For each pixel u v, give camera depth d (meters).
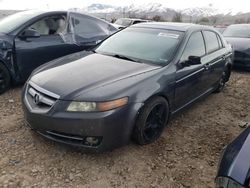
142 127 3.82
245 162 2.27
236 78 8.16
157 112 4.09
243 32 10.12
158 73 4.04
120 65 4.19
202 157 4.01
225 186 2.25
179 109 4.64
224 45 6.22
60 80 3.72
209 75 5.39
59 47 6.06
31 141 4.00
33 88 3.84
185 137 4.49
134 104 3.58
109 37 5.32
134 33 5.09
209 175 3.66
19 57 5.56
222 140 4.52
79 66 4.14
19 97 5.46
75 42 6.32
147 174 3.55
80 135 3.41
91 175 3.45
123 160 3.75
